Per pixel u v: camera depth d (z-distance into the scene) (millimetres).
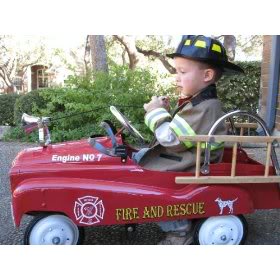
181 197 2205
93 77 6383
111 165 2266
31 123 2500
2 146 5621
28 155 2352
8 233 2699
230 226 2301
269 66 6227
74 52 14648
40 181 2127
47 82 15188
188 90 2344
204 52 2270
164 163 2355
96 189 2139
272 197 2391
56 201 2104
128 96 5762
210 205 2223
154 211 2188
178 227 2363
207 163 2191
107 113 5641
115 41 13172
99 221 2156
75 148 2398
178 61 2350
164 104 2420
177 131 2211
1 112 8352
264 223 2922
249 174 2324
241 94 7043
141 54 13055
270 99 6078
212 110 2260
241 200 2246
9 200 3326
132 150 2584
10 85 14820
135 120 5672
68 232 2236
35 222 2205
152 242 2594
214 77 2355
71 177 2221
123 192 2162
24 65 14914
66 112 5895
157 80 6250
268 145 2205
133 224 2336
